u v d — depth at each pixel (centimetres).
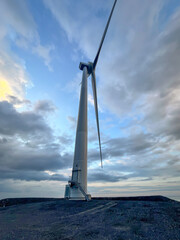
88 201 1855
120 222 962
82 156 2433
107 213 1206
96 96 3522
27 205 1975
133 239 705
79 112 2903
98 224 945
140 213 1133
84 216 1166
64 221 1066
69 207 1584
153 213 1109
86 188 2228
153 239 700
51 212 1432
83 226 920
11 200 2639
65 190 2258
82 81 3344
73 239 728
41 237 774
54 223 1034
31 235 814
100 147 3212
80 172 2289
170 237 711
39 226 984
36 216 1316
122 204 1498
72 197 2095
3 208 1973
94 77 3659
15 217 1341
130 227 862
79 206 1588
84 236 759
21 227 986
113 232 797
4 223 1136
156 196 2073
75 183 2145
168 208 1216
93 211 1316
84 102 3002
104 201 1756
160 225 870
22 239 764
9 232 892
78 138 2608
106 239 712
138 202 1531
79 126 2727
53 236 779
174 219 955
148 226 865
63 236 772
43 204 1891
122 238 720
